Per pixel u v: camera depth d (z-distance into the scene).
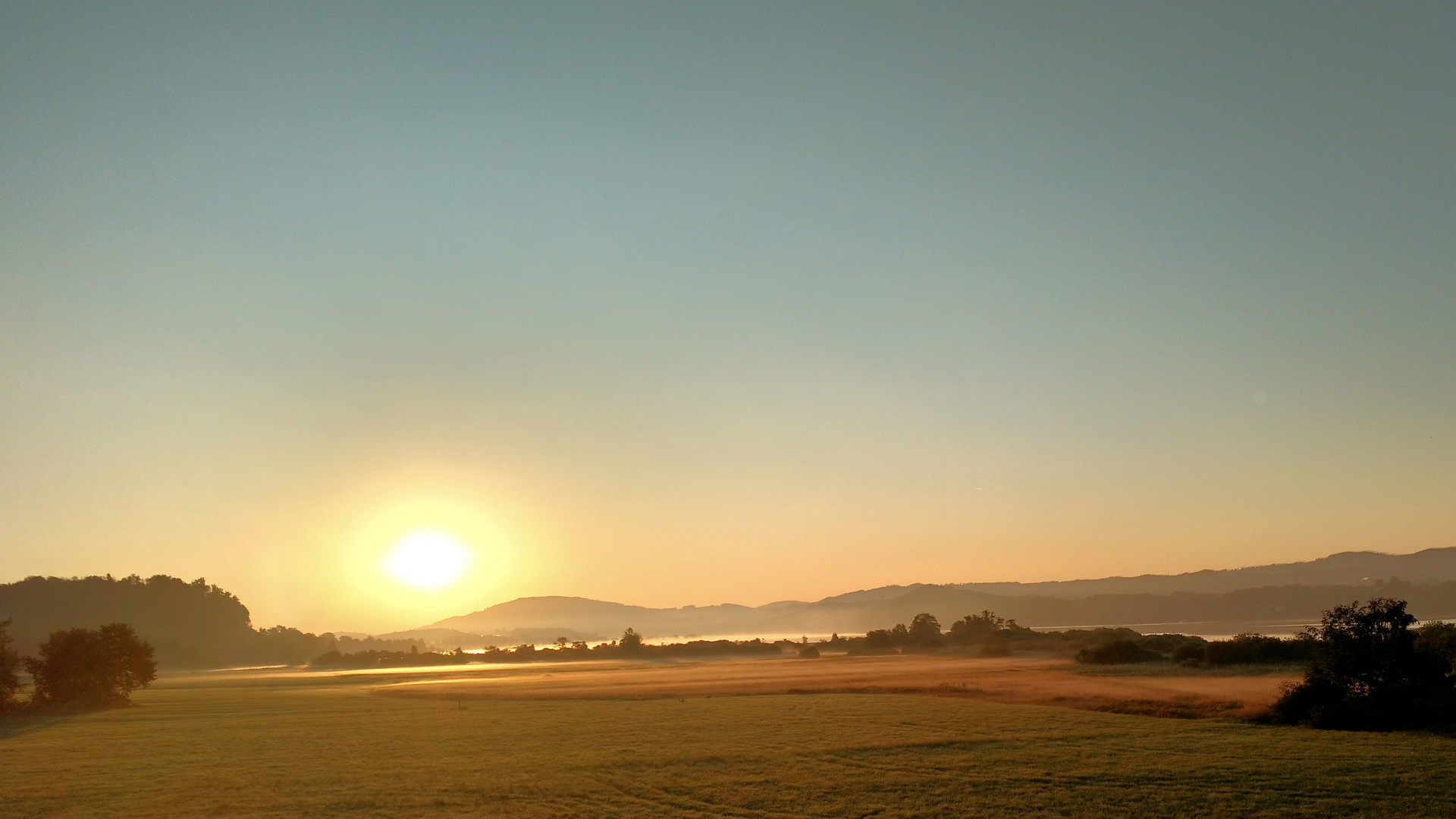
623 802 29.69
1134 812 26.34
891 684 79.31
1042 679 79.69
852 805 28.33
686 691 80.19
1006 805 27.61
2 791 33.84
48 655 80.62
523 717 59.25
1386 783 28.92
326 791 32.56
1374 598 45.41
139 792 33.06
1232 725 44.00
